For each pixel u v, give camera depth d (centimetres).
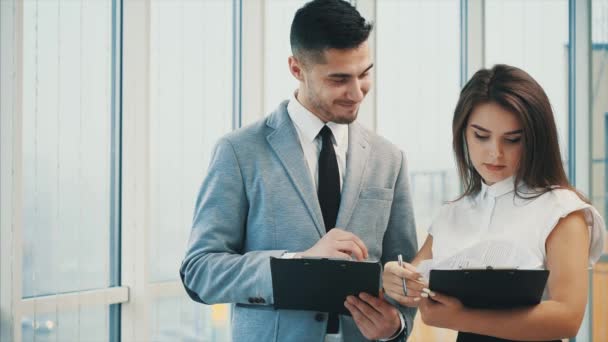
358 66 176
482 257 154
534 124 159
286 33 333
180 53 306
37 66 261
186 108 308
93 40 282
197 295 186
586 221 159
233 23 326
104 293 282
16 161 249
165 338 300
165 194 302
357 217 186
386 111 348
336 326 180
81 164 278
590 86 375
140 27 289
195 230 188
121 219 293
